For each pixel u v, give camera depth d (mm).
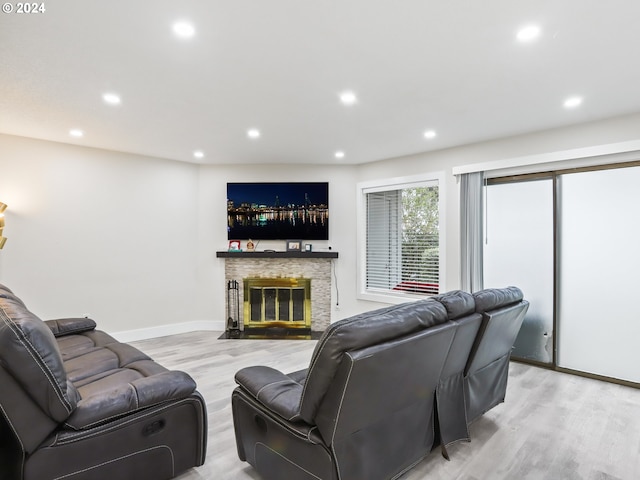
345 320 1517
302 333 5148
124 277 4746
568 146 3588
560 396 3082
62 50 2172
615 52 2215
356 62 2334
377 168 5156
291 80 2594
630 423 2613
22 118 3398
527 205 3910
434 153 4566
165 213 5078
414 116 3330
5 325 1481
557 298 3717
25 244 4059
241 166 5414
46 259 4188
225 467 2098
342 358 1420
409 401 1882
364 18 1862
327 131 3789
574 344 3623
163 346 4535
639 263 3283
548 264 3777
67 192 4316
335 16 1844
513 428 2537
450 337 1892
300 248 5355
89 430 1663
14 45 2113
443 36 2035
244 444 2023
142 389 1837
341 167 5395
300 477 1680
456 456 2199
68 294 4336
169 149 4562
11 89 2740
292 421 1670
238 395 1999
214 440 2387
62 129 3740
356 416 1579
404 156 4855
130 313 4797
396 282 5051
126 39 2055
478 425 2578
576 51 2203
